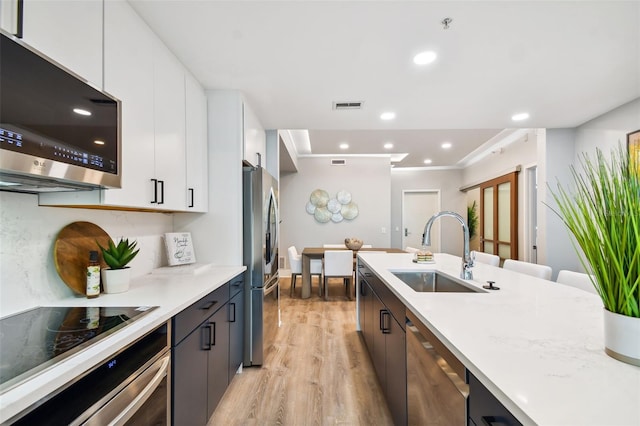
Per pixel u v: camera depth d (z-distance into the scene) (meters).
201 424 1.64
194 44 1.89
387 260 2.92
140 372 1.11
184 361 1.44
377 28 1.75
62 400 0.81
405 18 1.66
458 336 0.97
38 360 0.83
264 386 2.30
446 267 2.46
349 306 4.50
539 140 3.78
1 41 0.86
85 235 1.59
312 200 6.70
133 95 1.55
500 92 2.61
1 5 0.91
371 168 6.73
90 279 1.47
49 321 1.15
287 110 3.02
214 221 2.52
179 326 1.39
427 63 2.13
